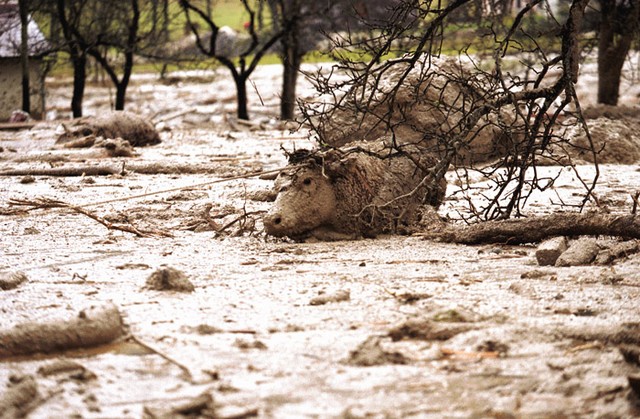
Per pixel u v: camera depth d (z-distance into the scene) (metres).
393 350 7.67
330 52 15.06
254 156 27.78
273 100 57.53
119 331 8.19
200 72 69.94
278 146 31.62
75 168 23.20
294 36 44.16
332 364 7.36
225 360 7.46
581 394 6.73
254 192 17.81
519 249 12.61
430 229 13.82
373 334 8.11
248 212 15.33
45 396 6.69
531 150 14.02
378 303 9.23
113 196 18.84
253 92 61.16
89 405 6.55
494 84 14.16
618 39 37.59
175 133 39.53
